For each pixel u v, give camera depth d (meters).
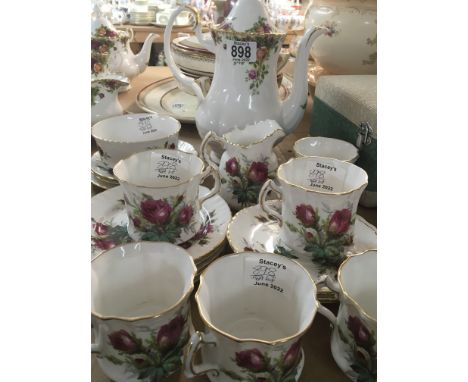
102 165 0.67
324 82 0.75
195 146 0.77
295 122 0.68
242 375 0.35
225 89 0.65
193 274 0.39
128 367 0.38
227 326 0.43
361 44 0.77
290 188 0.48
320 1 0.81
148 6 1.97
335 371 0.41
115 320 0.35
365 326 0.37
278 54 0.65
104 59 0.91
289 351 0.35
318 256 0.50
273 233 0.55
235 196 0.61
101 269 0.41
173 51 0.91
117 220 0.57
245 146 0.59
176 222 0.51
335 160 0.53
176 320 0.37
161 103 0.89
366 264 0.42
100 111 0.77
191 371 0.35
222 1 1.25
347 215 0.48
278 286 0.42
